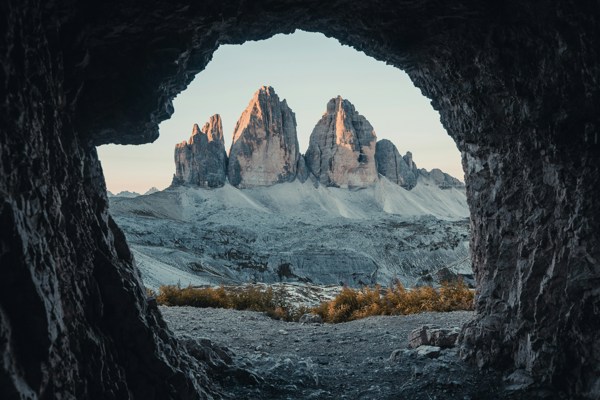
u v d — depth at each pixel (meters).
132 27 6.32
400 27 8.30
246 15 7.55
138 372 6.41
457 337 10.78
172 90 7.94
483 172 9.78
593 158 7.18
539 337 8.12
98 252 6.55
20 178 4.62
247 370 9.39
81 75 6.40
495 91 8.48
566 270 7.70
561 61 6.98
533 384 8.05
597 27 6.22
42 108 5.28
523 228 8.78
